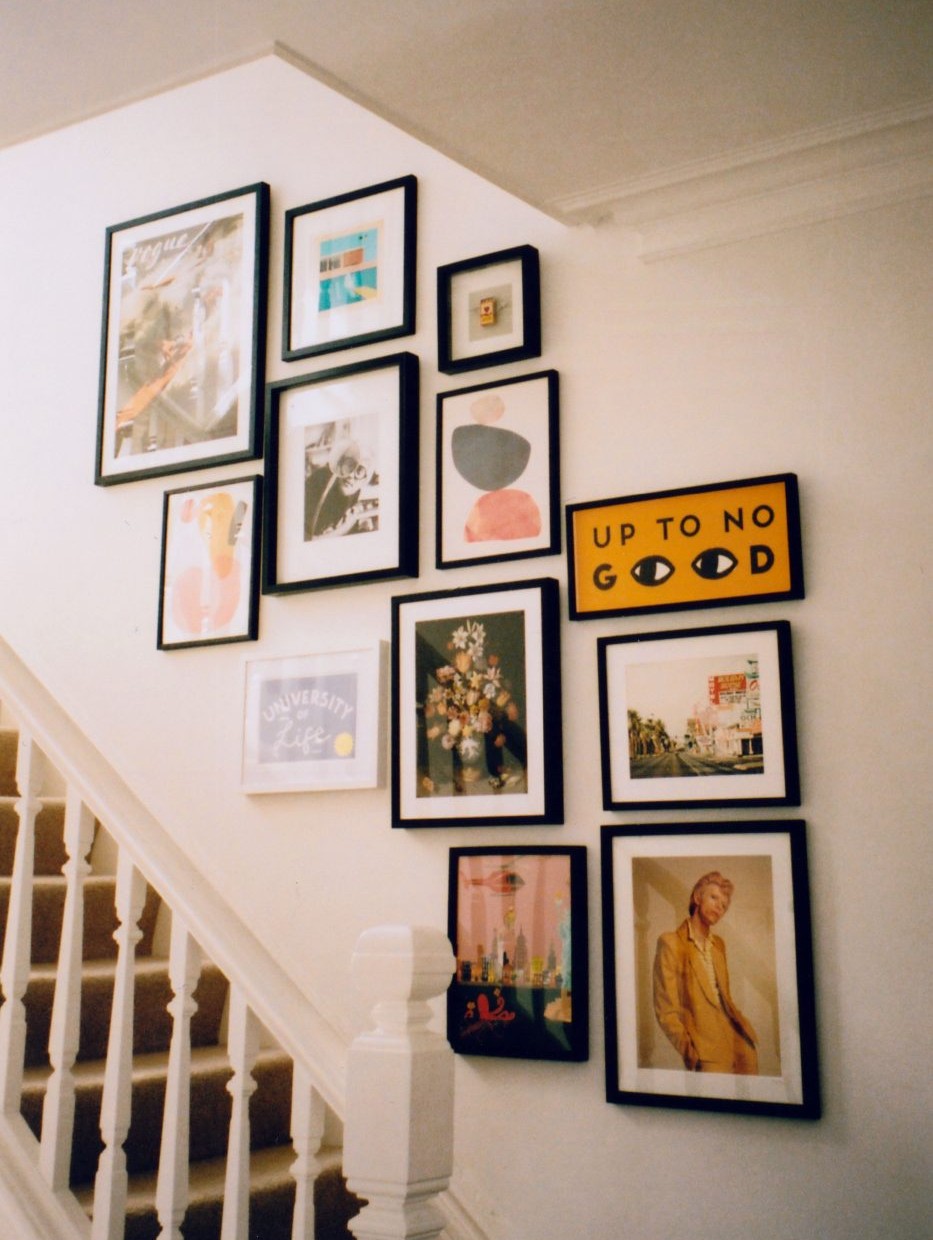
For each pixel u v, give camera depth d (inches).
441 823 99.7
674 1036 87.8
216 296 124.0
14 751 139.5
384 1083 63.9
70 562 129.3
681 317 98.0
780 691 88.2
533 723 97.5
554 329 103.6
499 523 102.5
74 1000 84.0
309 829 108.2
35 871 128.6
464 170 111.3
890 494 87.8
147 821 85.9
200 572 118.9
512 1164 92.4
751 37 77.0
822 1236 81.3
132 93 89.7
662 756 91.7
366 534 109.1
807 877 85.7
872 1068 81.7
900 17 74.9
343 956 104.1
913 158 89.0
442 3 74.5
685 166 93.2
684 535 93.9
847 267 92.0
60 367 135.6
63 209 139.8
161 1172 78.6
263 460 118.0
